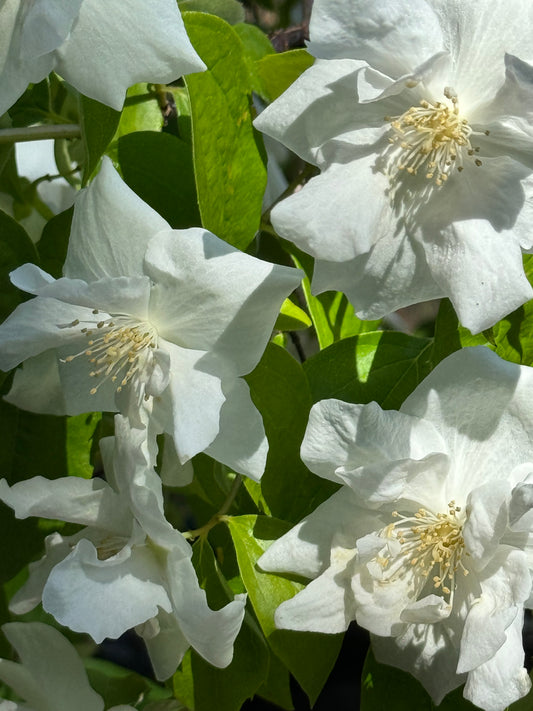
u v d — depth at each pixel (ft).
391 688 0.82
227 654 0.76
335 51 0.74
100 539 0.80
